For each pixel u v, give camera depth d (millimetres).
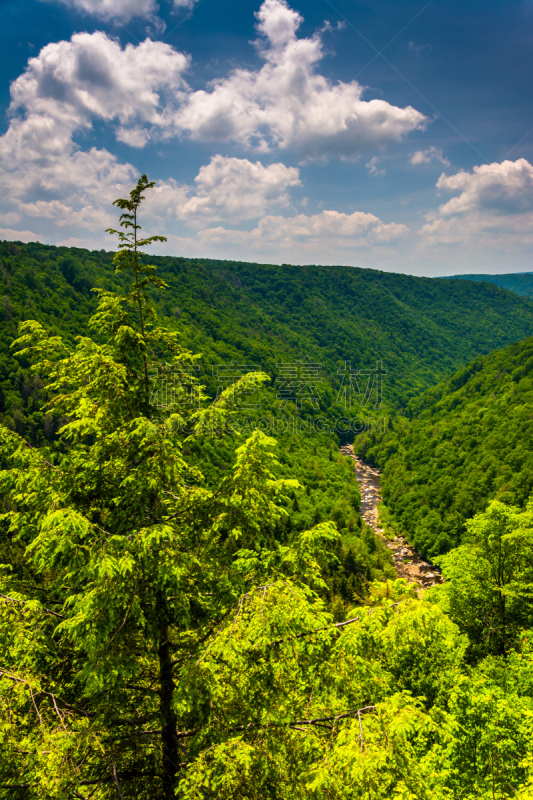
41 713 5723
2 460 6590
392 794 4988
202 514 6871
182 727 7176
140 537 5539
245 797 5250
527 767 8578
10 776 5008
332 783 4793
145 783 6527
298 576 6531
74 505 6461
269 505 6688
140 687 6945
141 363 7609
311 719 6082
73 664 6426
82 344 7488
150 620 6277
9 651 5633
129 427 6574
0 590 6395
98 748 5246
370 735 4891
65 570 6379
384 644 5258
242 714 5918
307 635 5668
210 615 6539
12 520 6742
